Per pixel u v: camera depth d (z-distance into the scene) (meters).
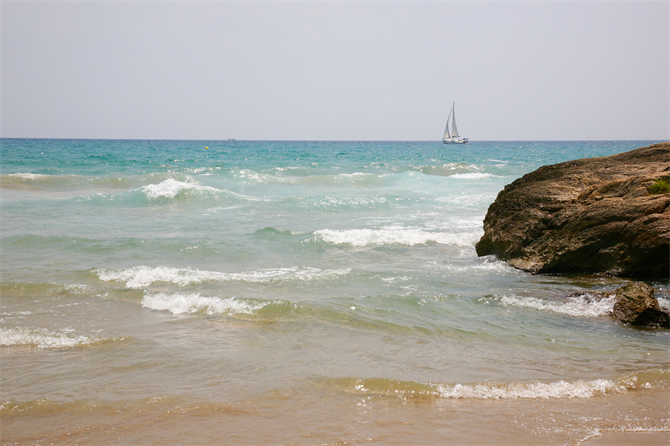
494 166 43.75
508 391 6.14
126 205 22.92
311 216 21.03
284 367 6.92
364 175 34.00
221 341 7.97
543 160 62.47
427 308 9.66
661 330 8.59
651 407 5.76
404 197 25.09
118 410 5.64
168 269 12.10
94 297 10.25
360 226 18.67
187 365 6.99
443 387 6.20
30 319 8.93
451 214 21.67
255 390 6.18
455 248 15.54
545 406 5.78
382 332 8.37
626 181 12.88
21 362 7.08
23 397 5.96
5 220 18.52
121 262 13.19
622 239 11.74
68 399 5.91
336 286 11.26
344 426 5.29
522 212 14.08
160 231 17.48
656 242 11.02
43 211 20.61
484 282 11.72
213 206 23.05
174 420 5.41
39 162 42.88
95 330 8.43
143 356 7.32
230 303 9.66
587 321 9.02
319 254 14.66
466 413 5.60
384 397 5.99
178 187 25.06
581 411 5.65
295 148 108.62
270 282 11.47
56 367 6.92
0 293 10.32
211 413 5.58
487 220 15.70
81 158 50.81
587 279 11.82
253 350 7.59
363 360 7.17
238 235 16.89
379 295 10.38
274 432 5.14
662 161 14.62
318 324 8.74
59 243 14.90
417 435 5.09
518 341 7.98
